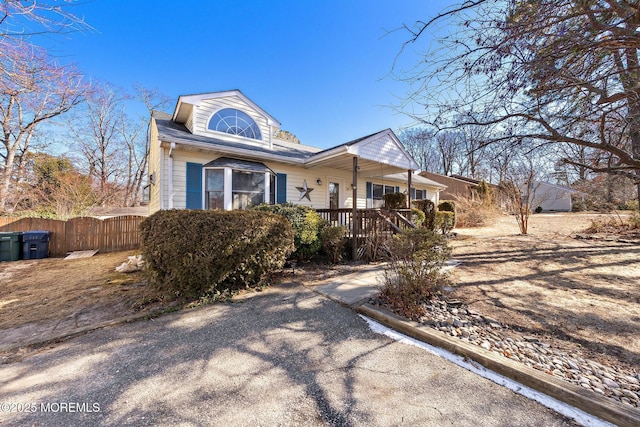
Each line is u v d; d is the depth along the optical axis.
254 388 1.96
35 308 3.56
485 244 7.96
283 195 8.95
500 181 11.31
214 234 3.84
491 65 2.76
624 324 2.76
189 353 2.43
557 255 6.16
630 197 10.43
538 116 3.18
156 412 1.72
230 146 7.54
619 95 2.72
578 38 2.31
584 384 1.86
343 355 2.39
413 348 2.50
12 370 2.19
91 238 8.80
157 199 7.75
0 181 11.72
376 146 7.57
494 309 3.24
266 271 4.49
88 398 1.85
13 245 7.39
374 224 6.51
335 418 1.66
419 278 3.30
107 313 3.36
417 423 1.61
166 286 3.76
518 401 1.78
